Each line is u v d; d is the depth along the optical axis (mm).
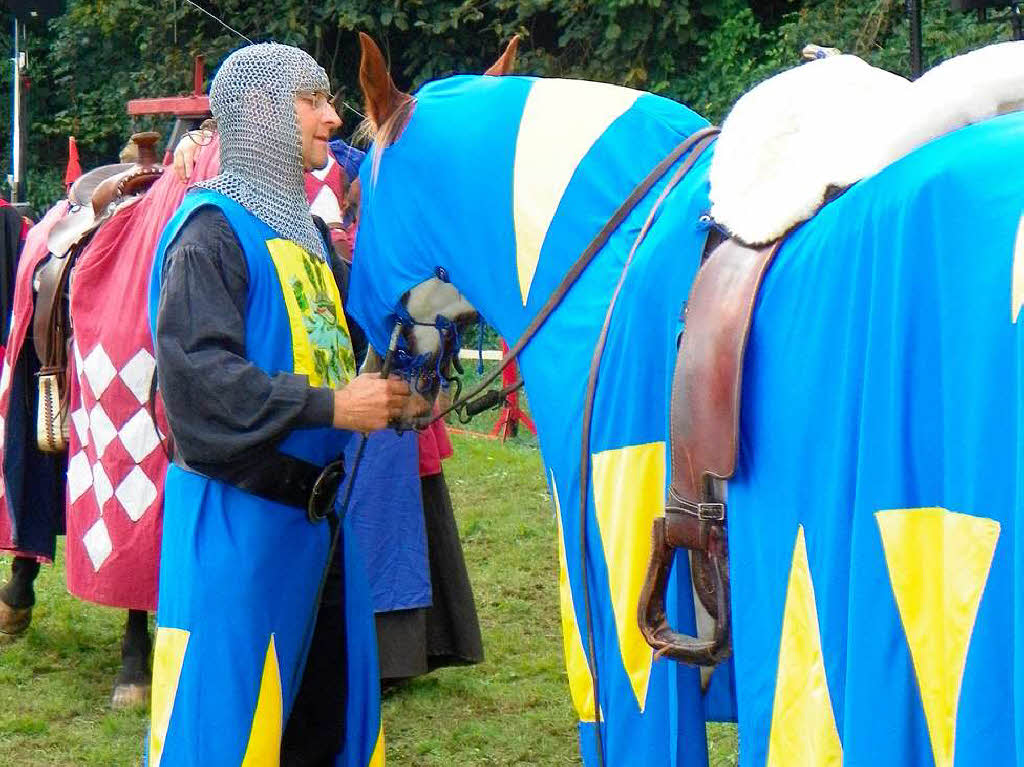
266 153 2887
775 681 2102
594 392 2473
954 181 1858
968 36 9375
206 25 13164
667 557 2322
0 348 5289
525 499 6906
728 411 2166
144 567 3918
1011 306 1745
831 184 2105
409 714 4156
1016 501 1707
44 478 4684
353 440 4062
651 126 2670
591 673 2529
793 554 2061
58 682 4480
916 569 1877
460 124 2824
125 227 3967
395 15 11828
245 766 2768
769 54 11000
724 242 2273
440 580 4309
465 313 2975
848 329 1968
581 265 2613
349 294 3051
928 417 1865
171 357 2709
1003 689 1753
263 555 2801
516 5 11922
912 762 1896
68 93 14391
